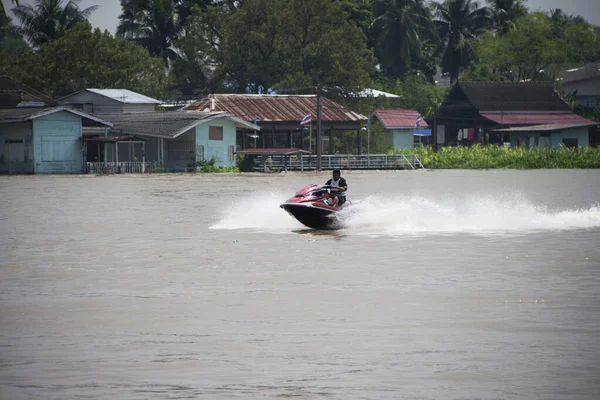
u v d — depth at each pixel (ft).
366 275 126.62
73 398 67.72
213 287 116.26
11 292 112.68
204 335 87.97
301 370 75.15
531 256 146.92
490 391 68.95
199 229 196.13
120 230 194.18
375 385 70.74
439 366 76.02
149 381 72.08
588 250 154.51
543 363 76.64
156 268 134.41
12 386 70.79
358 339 85.97
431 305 102.73
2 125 577.84
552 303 103.19
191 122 585.22
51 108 565.53
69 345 84.07
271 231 191.83
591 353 79.77
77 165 578.66
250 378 72.84
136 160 593.01
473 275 126.00
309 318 95.76
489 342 84.28
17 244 167.22
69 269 133.49
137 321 94.63
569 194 326.65
